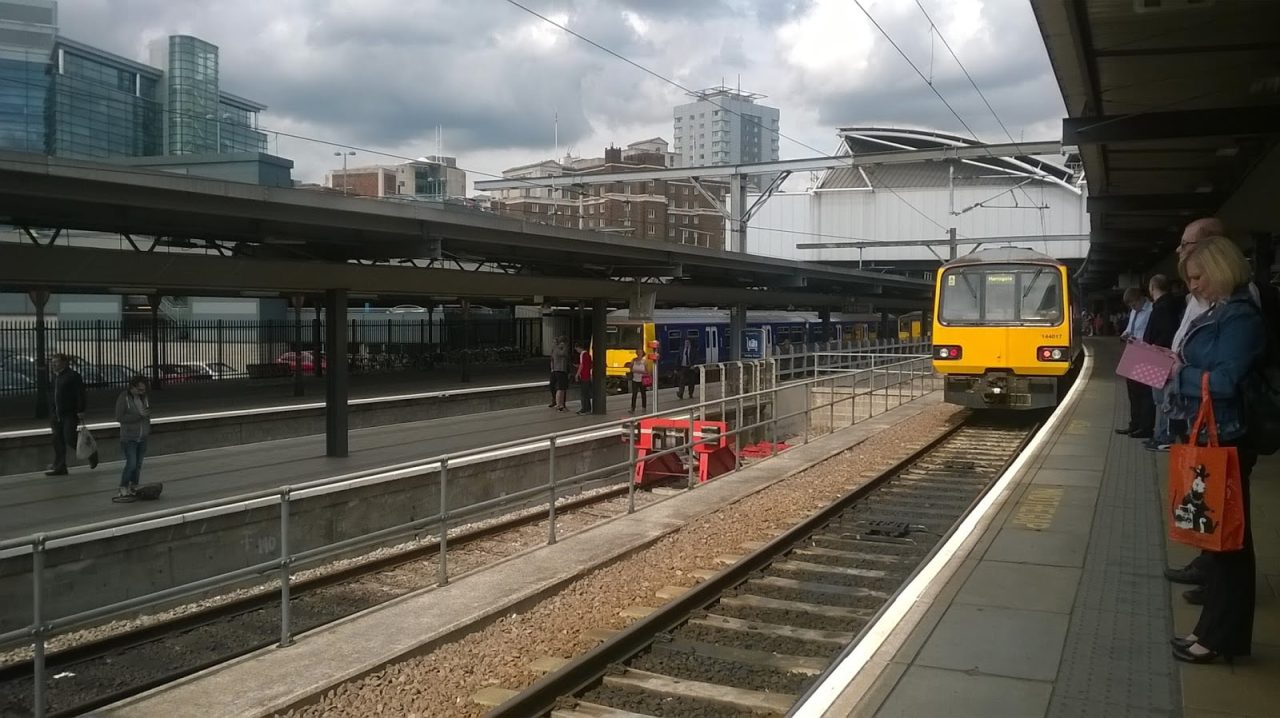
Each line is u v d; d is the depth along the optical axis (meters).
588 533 11.20
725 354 45.47
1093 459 11.98
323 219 16.19
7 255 12.25
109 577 10.77
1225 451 4.71
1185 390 4.89
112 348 34.44
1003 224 66.88
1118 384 22.58
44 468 16.48
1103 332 65.31
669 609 7.61
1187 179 25.23
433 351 45.00
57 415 15.38
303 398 27.58
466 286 19.33
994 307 18.58
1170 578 6.73
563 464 18.16
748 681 6.48
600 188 105.62
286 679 6.79
